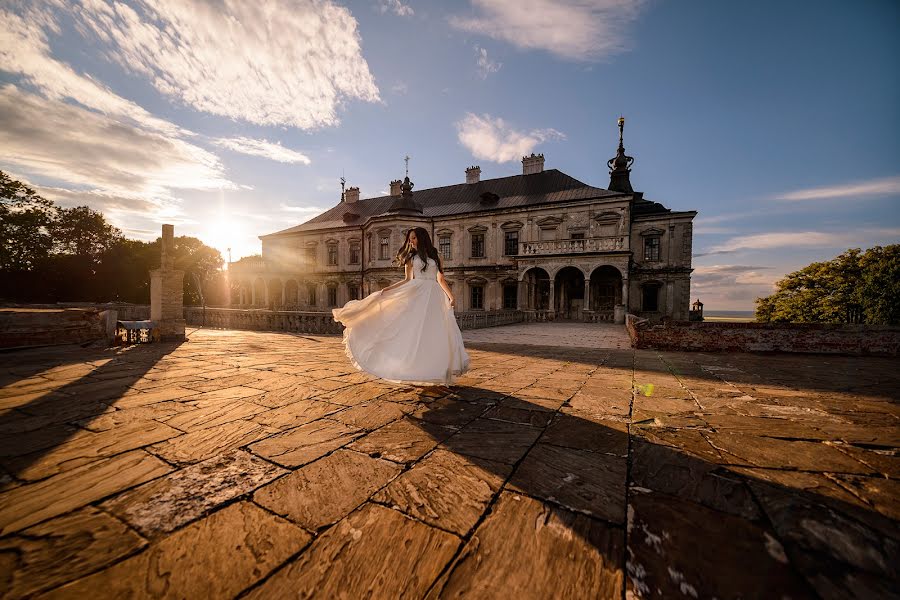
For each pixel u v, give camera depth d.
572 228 24.12
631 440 2.18
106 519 1.29
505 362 5.48
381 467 1.77
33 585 0.97
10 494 1.45
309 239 35.06
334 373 4.18
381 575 1.07
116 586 0.98
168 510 1.36
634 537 1.23
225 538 1.21
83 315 7.17
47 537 1.18
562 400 3.12
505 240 26.66
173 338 7.68
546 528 1.29
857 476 1.71
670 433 2.31
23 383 3.59
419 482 1.62
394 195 35.34
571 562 1.12
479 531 1.27
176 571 1.05
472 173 32.06
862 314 21.53
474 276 27.47
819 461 1.88
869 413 2.77
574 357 6.09
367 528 1.28
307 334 10.40
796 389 3.62
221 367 4.58
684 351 7.00
